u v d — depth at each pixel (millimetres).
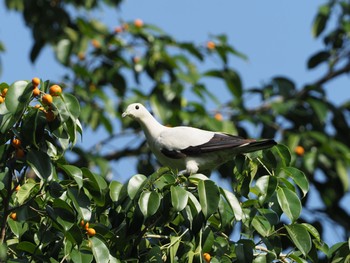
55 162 10227
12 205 10711
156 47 18922
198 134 12961
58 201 9906
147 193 10078
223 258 10469
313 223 19359
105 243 10164
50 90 9805
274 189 10531
